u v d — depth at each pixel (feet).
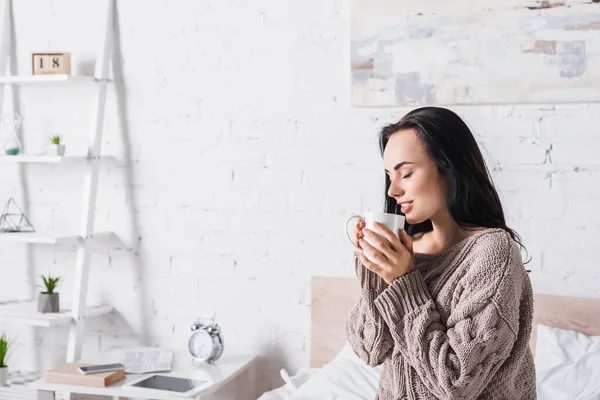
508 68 7.35
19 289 9.42
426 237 4.30
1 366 8.59
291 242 8.33
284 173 8.31
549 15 7.17
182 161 8.70
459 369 3.48
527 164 7.41
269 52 8.30
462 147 3.89
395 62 7.73
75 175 9.09
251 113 8.41
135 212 8.91
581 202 7.24
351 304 8.02
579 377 6.39
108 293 9.07
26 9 9.16
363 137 7.98
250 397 8.34
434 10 7.55
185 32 8.61
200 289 8.72
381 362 3.98
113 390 7.13
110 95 8.92
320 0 8.06
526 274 3.94
